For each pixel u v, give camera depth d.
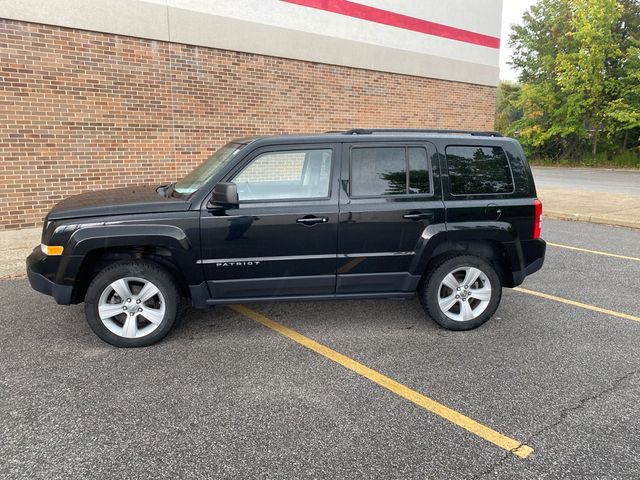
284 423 3.02
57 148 8.29
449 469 2.60
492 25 15.09
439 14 13.59
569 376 3.64
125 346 4.11
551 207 11.58
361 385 3.50
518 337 4.37
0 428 2.95
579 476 2.55
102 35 8.44
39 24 7.83
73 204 4.24
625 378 3.60
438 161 4.38
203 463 2.64
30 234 7.86
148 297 4.09
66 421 3.03
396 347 4.15
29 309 5.04
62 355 3.96
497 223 4.43
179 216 4.01
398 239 4.29
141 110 9.05
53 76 8.08
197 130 9.78
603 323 4.70
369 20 12.13
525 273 4.62
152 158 9.31
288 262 4.18
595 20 28.36
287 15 10.66
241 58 10.14
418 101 13.59
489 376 3.64
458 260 4.39
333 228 4.18
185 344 4.20
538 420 3.06
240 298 4.24
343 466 2.62
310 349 4.11
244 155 4.16
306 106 11.33
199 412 3.14
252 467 2.61
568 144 32.84
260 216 4.08
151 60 9.02
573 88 29.80
